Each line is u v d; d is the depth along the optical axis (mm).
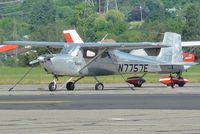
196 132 35219
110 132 35250
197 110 45125
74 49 71000
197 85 82500
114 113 43500
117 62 74375
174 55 79125
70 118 40969
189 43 89125
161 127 36906
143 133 34906
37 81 92938
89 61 71500
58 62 69438
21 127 37188
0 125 37969
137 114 42844
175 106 48094
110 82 92062
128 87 77562
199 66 159500
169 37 79312
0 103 51062
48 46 74312
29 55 157125
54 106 48531
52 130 36031
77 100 53719
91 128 36688
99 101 52625
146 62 76625
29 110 45562
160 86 79375
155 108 46656
